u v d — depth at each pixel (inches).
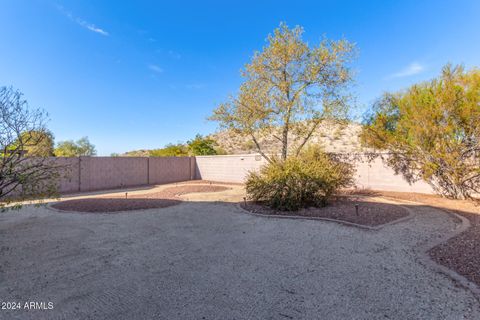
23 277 146.8
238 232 236.1
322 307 114.2
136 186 669.9
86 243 207.5
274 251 186.1
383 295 124.0
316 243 202.5
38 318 107.7
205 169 821.2
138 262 167.8
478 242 193.2
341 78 503.2
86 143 1122.0
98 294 127.1
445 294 123.7
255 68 536.1
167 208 352.2
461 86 360.2
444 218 278.1
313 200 333.7
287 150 573.6
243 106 539.8
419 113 391.2
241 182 715.4
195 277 145.3
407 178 481.7
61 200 416.8
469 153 387.9
